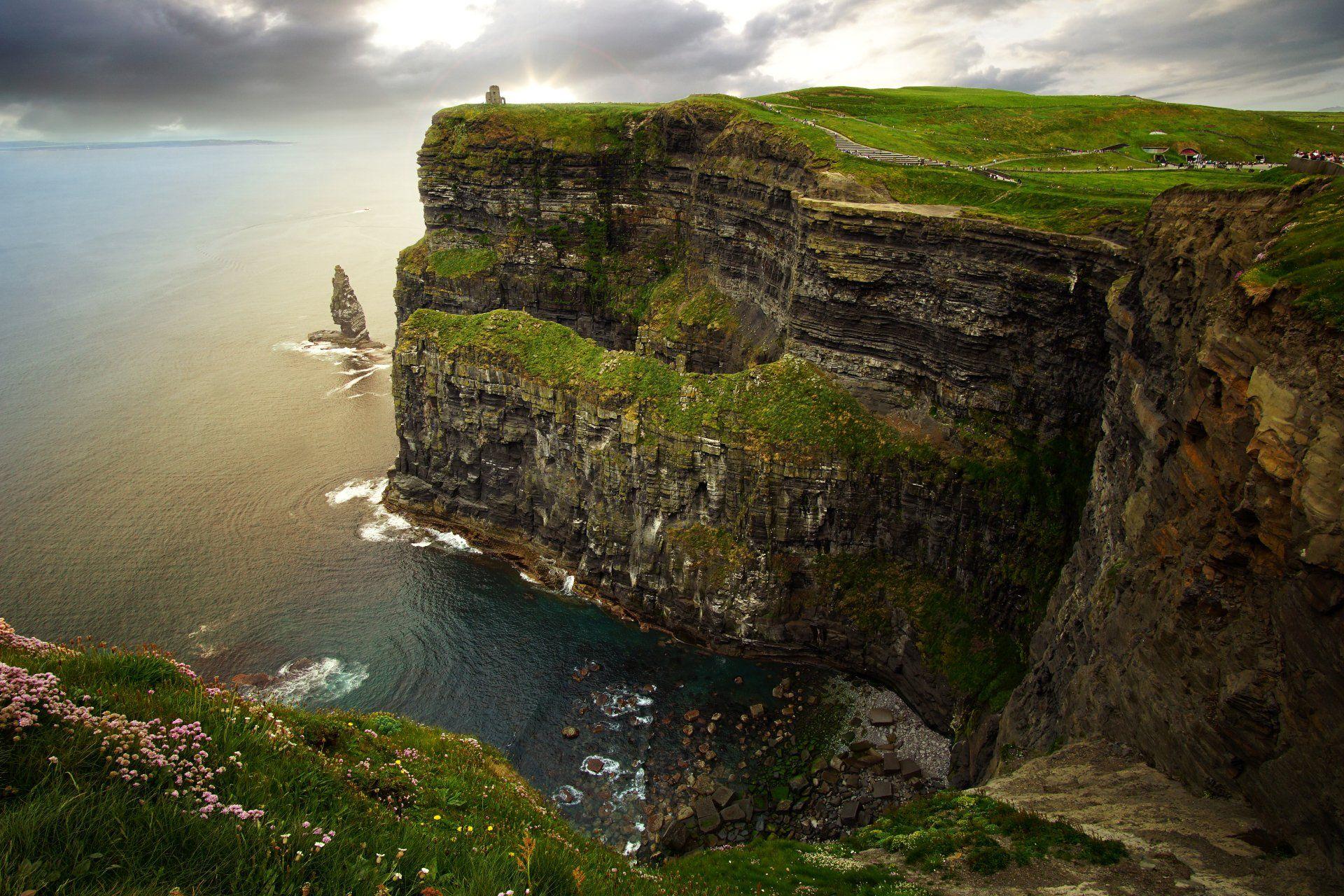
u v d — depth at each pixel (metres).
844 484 73.06
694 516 79.12
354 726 26.80
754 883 29.42
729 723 66.19
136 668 18.42
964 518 69.12
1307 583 24.48
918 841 30.20
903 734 64.31
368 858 14.62
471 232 135.88
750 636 74.88
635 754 62.91
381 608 81.50
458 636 77.44
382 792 20.41
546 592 86.12
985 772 52.12
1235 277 34.56
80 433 117.31
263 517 97.31
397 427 104.50
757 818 56.62
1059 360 65.75
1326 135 121.00
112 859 11.80
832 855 31.59
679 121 117.25
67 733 13.91
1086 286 62.59
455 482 98.38
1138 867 25.28
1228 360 30.11
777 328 94.12
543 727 65.81
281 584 84.31
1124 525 40.94
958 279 70.25
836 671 73.06
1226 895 23.33
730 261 107.50
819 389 79.06
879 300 76.31
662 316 114.50
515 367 91.06
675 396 80.75
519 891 14.95
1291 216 32.91
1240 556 28.61
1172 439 36.06
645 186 123.75
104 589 81.19
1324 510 23.52
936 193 81.44
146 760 14.20
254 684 69.31
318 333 164.38
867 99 138.38
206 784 14.60
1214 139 117.19
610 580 84.38
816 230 78.75
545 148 123.88
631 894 20.39
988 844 28.08
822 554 75.06
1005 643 65.19
